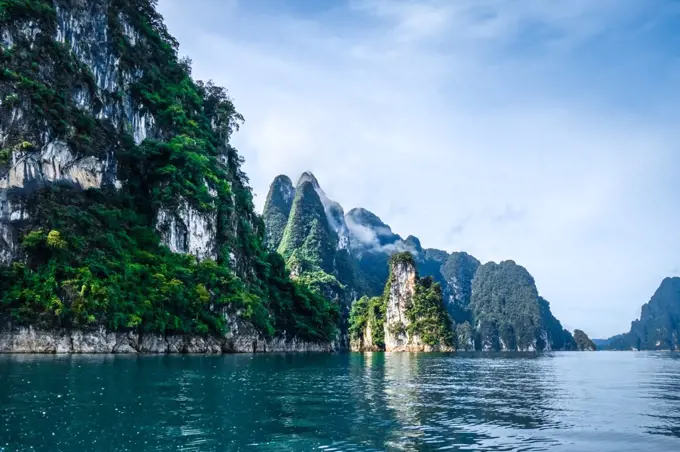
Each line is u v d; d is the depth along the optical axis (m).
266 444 17.75
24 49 67.38
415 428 21.09
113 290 59.56
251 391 30.84
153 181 83.75
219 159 107.38
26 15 68.50
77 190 70.50
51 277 55.38
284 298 116.69
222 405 24.84
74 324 55.44
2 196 57.78
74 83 75.38
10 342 51.59
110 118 83.75
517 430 21.31
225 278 82.69
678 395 35.62
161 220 80.31
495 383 43.22
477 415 24.91
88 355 53.62
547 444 18.88
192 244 83.19
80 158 71.62
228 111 117.94
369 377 45.44
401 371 56.16
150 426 19.45
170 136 94.88
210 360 57.84
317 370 52.16
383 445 18.05
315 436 19.11
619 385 43.69
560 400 31.75
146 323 63.41
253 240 106.81
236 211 100.69
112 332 59.06
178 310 70.25
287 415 23.09
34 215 59.62
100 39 85.31
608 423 23.39
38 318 53.25
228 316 81.38
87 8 83.44
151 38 102.38
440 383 41.72
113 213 72.12
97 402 23.56
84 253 61.38
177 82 104.38
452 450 17.59
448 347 169.50
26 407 21.61
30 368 36.56
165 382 32.44
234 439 18.22
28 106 63.66
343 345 198.62
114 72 87.19
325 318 130.62
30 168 62.25
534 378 50.62
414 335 170.12
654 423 23.56
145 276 67.50
